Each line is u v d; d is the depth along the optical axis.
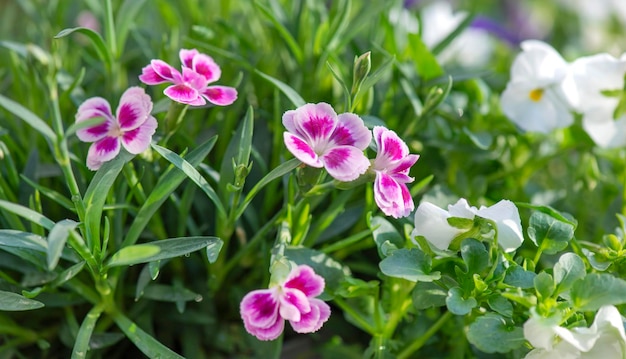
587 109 0.60
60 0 0.68
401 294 0.55
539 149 0.66
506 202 0.52
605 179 0.64
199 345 0.59
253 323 0.49
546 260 0.59
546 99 0.62
